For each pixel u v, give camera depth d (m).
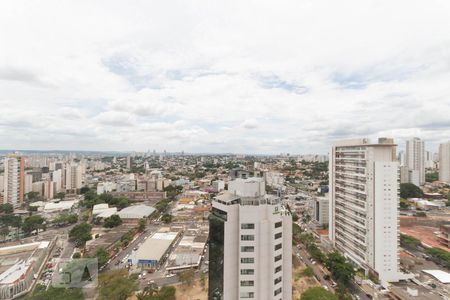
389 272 113.69
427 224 196.12
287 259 68.69
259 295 64.12
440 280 111.38
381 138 122.38
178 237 180.50
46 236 187.62
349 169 140.12
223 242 64.50
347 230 141.50
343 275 114.00
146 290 100.19
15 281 110.19
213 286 66.94
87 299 100.31
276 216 66.38
